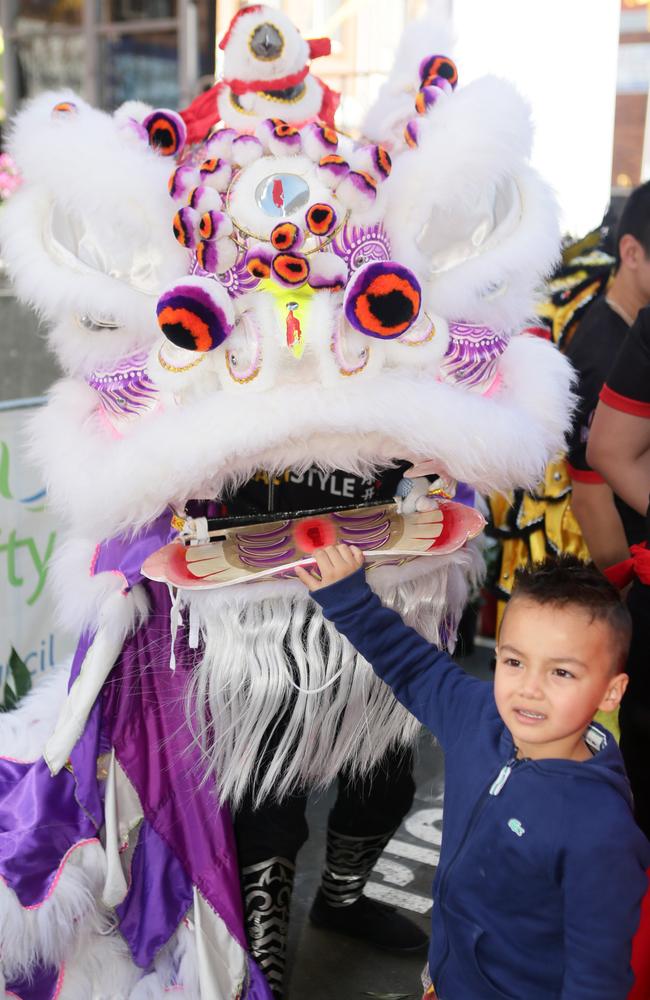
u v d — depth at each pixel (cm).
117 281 169
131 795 185
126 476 162
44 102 175
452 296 173
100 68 888
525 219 176
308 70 182
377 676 175
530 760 147
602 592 144
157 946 183
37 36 903
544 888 143
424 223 174
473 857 148
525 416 173
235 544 176
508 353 185
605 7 539
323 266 164
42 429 180
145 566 169
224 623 174
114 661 181
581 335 254
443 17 195
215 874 183
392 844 276
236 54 178
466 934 150
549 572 149
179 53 857
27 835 177
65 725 179
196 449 158
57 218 174
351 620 166
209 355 163
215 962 182
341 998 218
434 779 306
